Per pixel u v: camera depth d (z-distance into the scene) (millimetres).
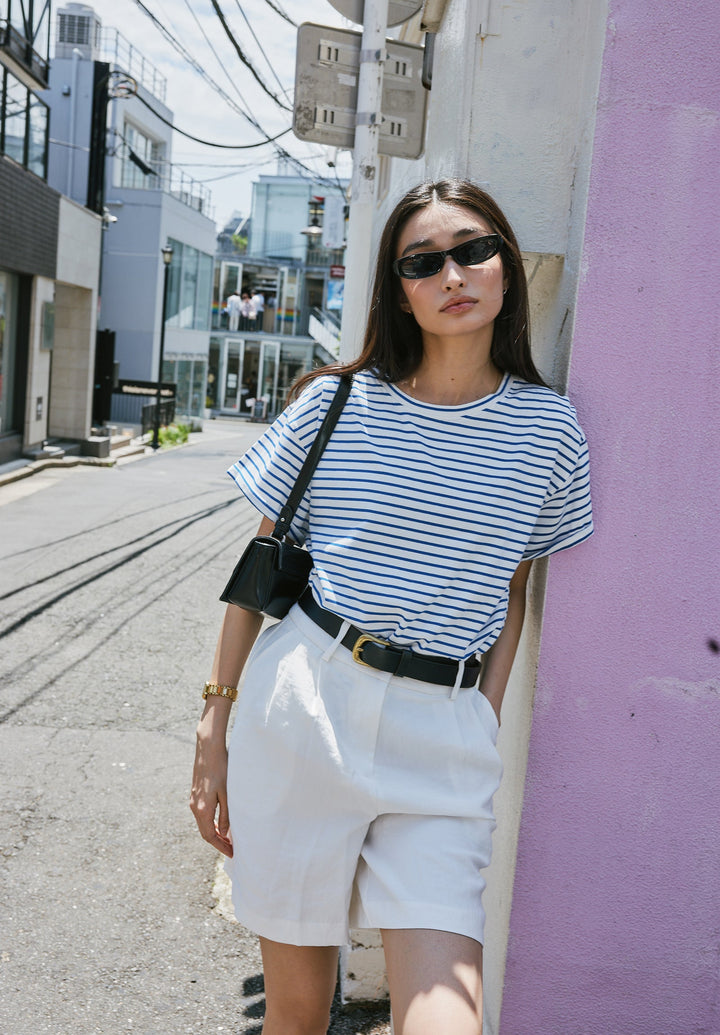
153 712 4879
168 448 23484
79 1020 2434
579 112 2059
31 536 9781
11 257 14953
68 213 17906
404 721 1581
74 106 26578
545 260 2162
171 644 6176
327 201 21844
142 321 28797
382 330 1732
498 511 1611
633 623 1969
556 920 2033
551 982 2047
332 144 3965
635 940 2045
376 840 1596
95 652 5906
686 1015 2062
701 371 1919
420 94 4016
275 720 1626
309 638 1634
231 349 46562
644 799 2008
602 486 1938
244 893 1665
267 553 1695
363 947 2482
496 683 1791
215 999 2562
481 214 1694
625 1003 2057
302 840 1610
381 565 1595
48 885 3119
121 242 28516
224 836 1769
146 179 31438
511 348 1770
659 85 1870
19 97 15266
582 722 1984
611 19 1857
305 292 47969
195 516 11859
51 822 3576
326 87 3924
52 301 17516
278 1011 1729
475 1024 1383
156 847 3420
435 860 1523
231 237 55562
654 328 1913
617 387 1922
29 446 16891
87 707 4906
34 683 5246
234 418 44344
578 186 2023
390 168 7047
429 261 1641
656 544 1952
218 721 1760
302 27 3865
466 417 1665
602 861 2021
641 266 1901
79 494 13477
